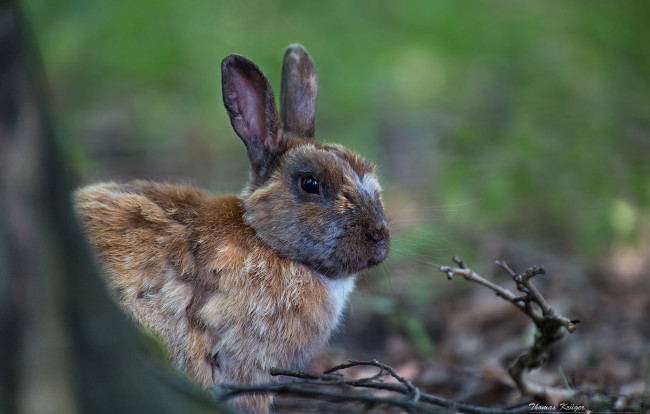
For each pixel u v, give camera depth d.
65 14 20.91
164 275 7.36
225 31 20.58
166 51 20.58
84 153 17.62
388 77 19.94
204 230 7.64
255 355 7.49
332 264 7.97
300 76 9.17
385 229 8.15
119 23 20.88
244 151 19.58
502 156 16.05
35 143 4.84
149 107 20.53
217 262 7.46
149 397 5.21
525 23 20.95
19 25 4.81
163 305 7.29
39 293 4.80
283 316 7.64
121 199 7.55
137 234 7.40
